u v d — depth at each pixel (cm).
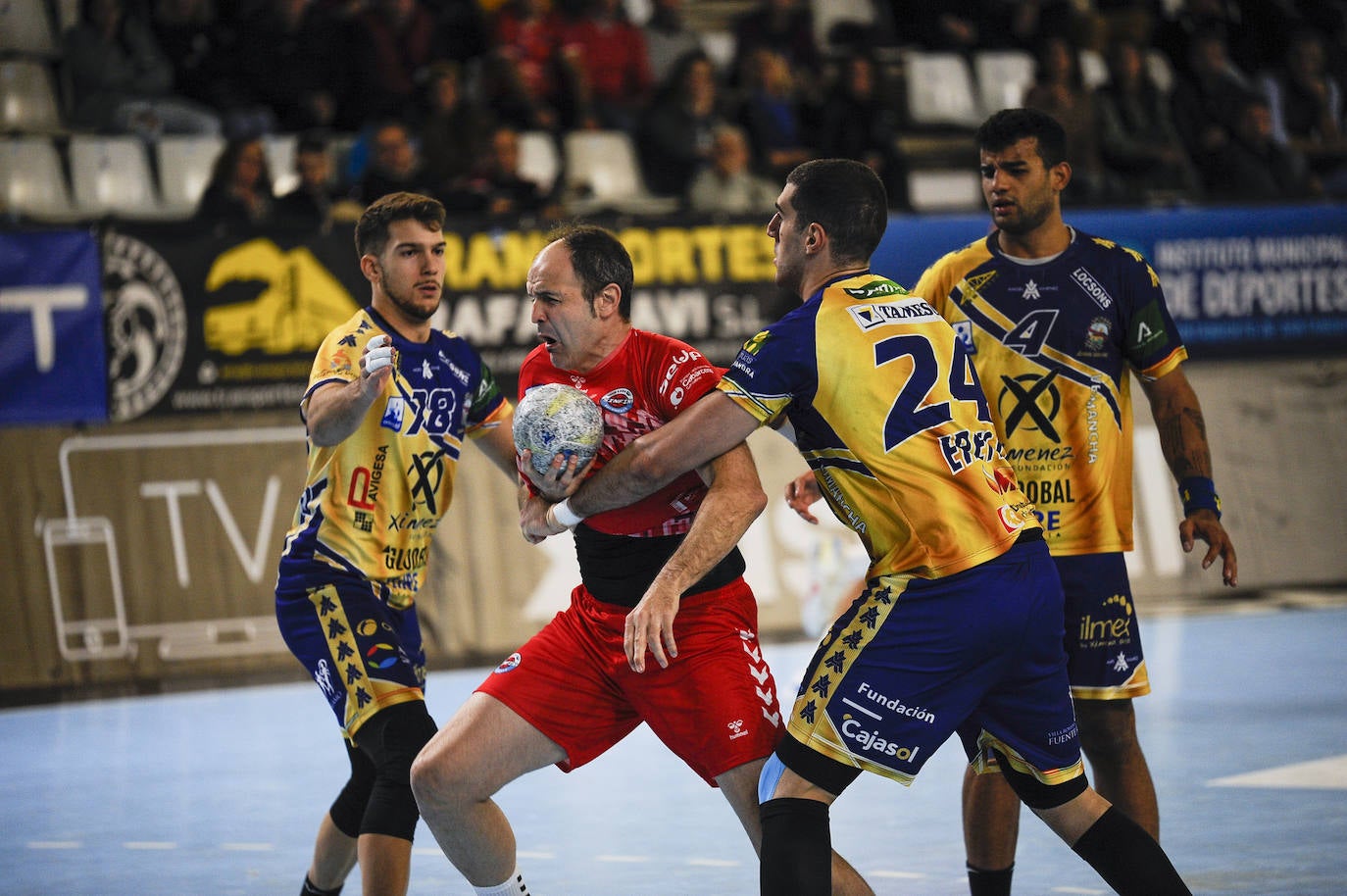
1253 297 4328
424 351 1560
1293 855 1777
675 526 1370
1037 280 1570
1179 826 1945
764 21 4975
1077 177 4538
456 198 3969
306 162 3959
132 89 4434
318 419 1431
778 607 3862
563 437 1321
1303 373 4394
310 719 3002
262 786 2392
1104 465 1559
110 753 2706
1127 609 1564
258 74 4488
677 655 1348
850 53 4972
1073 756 1315
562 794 2325
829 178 1318
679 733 1353
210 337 3619
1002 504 1276
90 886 1803
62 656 3472
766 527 3906
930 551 1248
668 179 4547
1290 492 4344
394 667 1477
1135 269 1570
